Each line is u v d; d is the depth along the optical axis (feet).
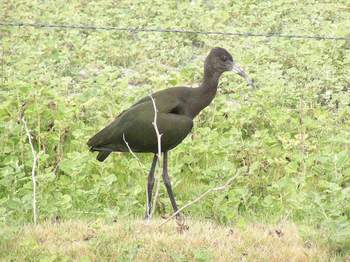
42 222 38.86
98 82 55.47
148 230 36.94
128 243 35.32
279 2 80.53
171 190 40.11
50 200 41.29
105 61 65.26
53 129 49.57
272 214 41.27
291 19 76.13
